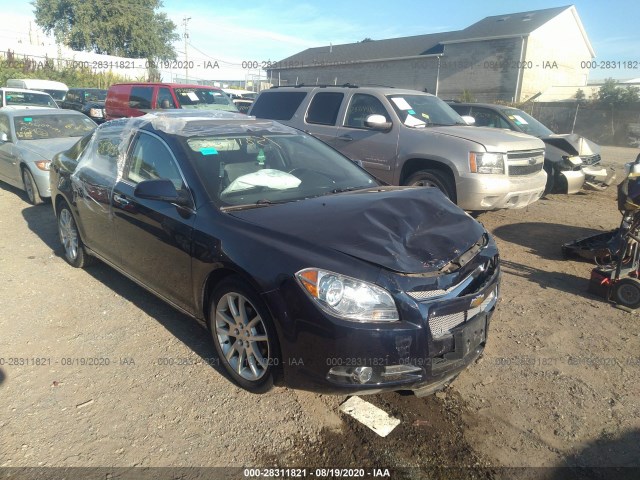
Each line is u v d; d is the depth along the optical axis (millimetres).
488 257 3264
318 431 2945
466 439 2904
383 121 7078
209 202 3473
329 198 3645
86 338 3938
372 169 7367
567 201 9195
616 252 4727
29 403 3154
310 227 3107
